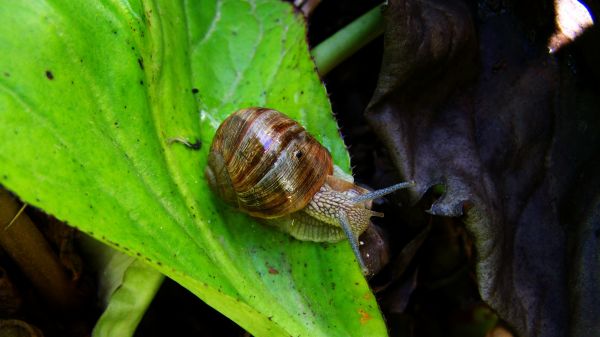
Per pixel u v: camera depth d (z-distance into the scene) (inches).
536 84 9.7
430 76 9.2
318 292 8.2
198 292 7.7
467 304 9.9
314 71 9.0
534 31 9.8
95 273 9.0
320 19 11.0
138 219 7.5
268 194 8.3
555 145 9.6
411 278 9.6
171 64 8.7
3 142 6.8
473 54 9.5
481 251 8.8
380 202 9.6
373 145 10.3
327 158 8.8
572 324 8.9
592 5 9.7
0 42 7.2
